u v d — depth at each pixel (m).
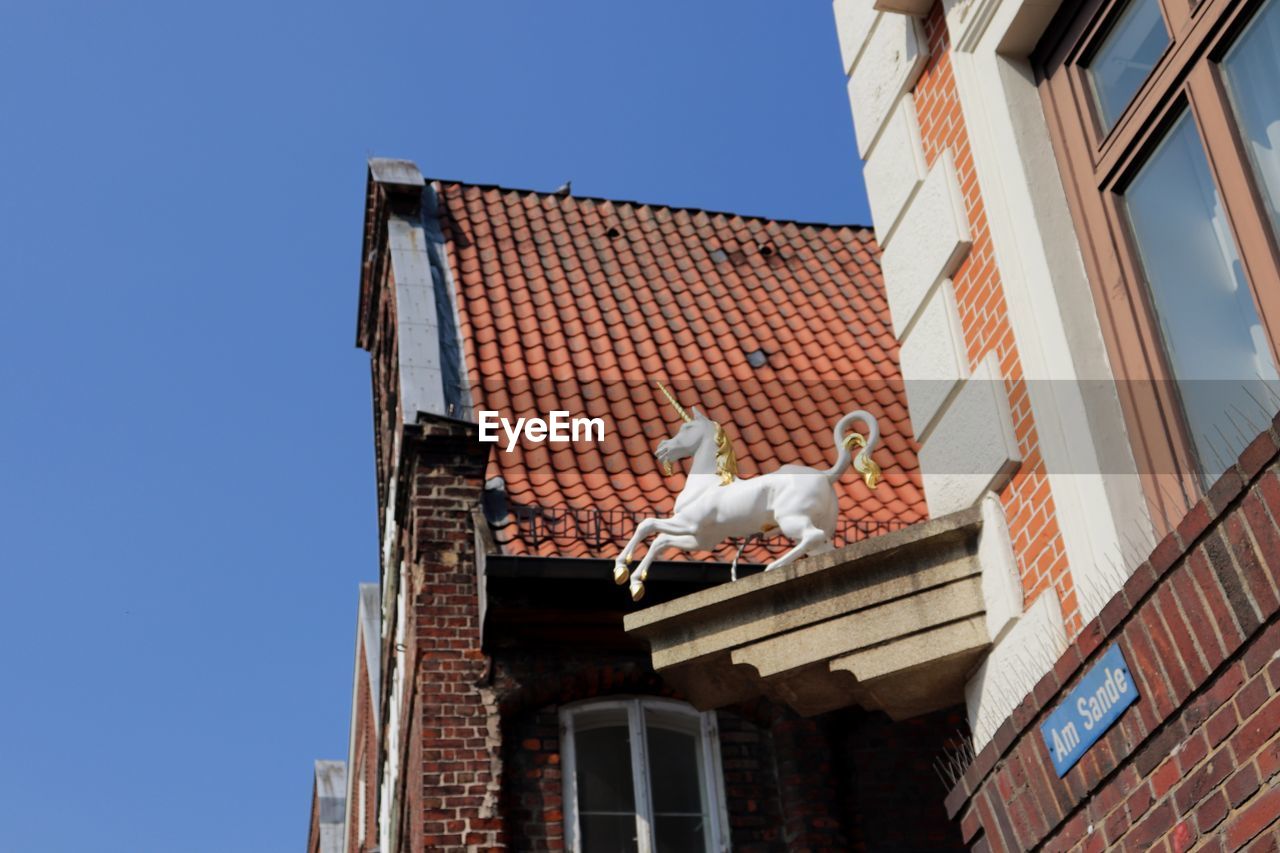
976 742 6.83
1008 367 6.91
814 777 11.28
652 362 14.20
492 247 15.77
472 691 11.28
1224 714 4.74
